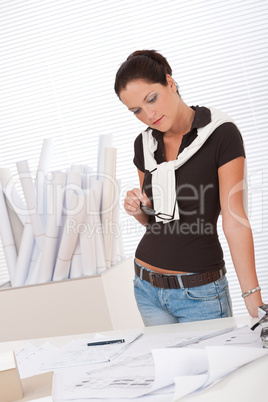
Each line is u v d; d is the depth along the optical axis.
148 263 1.78
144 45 4.04
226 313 1.72
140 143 1.92
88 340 1.39
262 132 3.95
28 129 4.22
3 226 2.85
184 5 3.96
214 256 1.70
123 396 0.87
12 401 0.92
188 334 1.26
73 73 4.14
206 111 1.66
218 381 0.85
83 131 4.15
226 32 3.94
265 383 0.86
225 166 1.60
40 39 4.16
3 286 2.82
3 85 4.23
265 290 3.95
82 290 2.48
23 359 1.31
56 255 2.66
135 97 1.65
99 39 4.09
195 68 3.99
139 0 4.01
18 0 4.16
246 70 3.93
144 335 1.36
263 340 0.97
